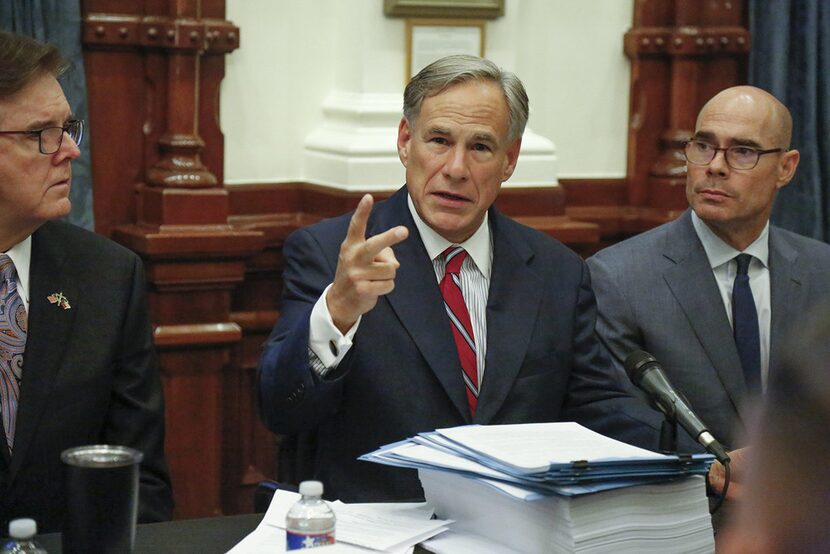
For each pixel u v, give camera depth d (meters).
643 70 8.56
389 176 7.49
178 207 7.09
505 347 4.85
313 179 7.71
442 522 3.79
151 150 7.24
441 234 4.94
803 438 1.50
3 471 4.38
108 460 3.28
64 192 4.48
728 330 5.78
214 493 7.43
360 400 4.71
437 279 4.96
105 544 3.21
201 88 7.30
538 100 8.41
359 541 3.60
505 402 4.82
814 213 8.41
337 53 7.73
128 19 7.08
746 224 5.84
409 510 3.94
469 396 4.82
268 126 7.65
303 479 4.95
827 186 8.42
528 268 5.08
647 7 8.48
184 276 7.11
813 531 1.50
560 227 7.94
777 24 8.29
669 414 4.09
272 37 7.57
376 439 4.70
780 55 8.31
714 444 3.98
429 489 3.90
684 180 8.50
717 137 5.78
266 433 7.75
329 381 4.30
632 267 5.89
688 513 3.68
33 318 4.51
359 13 7.50
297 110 7.72
